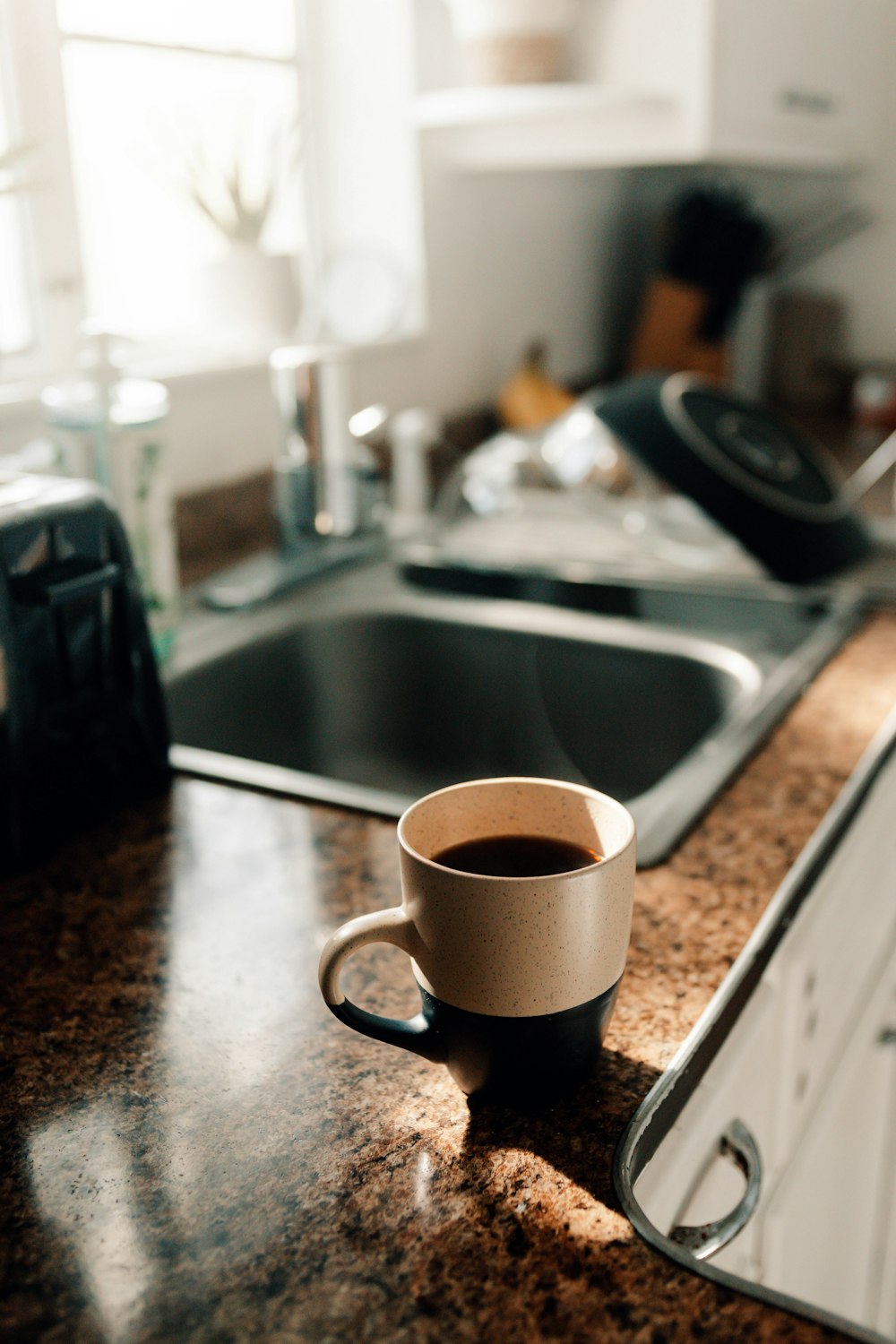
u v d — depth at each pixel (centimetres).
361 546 136
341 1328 39
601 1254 42
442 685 122
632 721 113
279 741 114
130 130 134
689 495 120
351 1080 52
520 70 141
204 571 130
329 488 131
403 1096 51
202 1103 51
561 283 208
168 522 100
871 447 196
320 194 165
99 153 131
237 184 133
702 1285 41
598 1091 50
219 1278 42
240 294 133
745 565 128
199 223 144
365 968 60
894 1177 113
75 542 72
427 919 46
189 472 132
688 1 138
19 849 71
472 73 145
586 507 142
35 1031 56
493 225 182
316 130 163
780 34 157
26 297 117
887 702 93
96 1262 43
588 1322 39
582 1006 47
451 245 171
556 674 116
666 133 144
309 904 67
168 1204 45
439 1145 48
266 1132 49
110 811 78
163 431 98
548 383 181
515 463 148
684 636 112
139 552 98
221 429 136
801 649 104
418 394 171
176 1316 40
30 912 67
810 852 70
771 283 237
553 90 138
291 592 124
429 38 157
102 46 125
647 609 121
